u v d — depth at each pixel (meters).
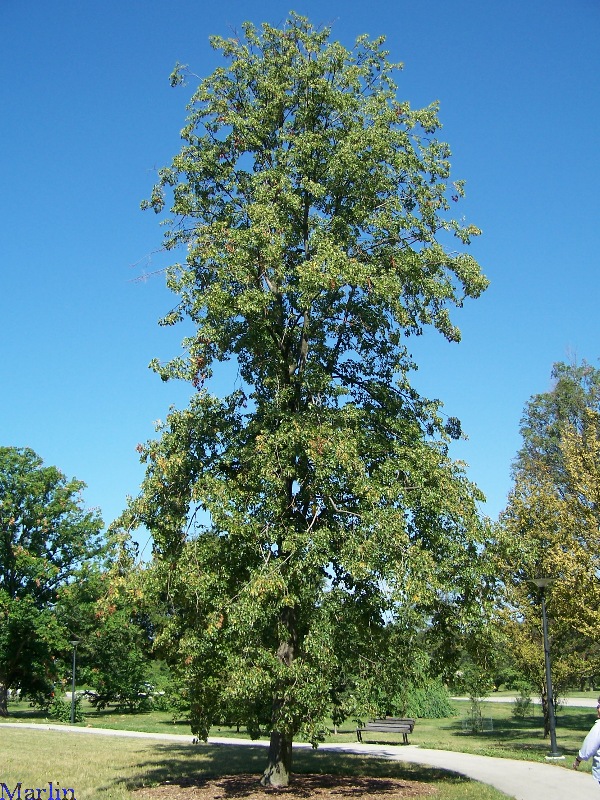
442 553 14.18
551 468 38.91
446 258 15.66
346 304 16.03
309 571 13.31
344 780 15.66
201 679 14.10
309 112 16.36
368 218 15.36
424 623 14.26
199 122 16.75
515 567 23.28
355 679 13.83
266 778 15.11
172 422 15.14
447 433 16.62
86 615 40.03
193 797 13.59
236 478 14.74
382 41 17.17
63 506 41.25
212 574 13.59
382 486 13.83
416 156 16.23
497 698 55.75
